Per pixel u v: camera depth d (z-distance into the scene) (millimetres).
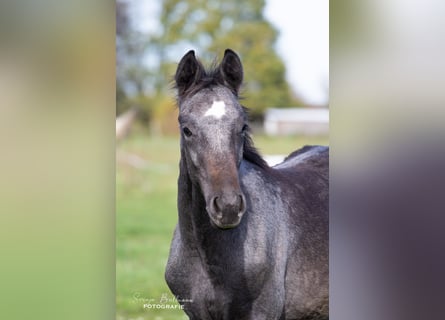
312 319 5207
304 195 5336
